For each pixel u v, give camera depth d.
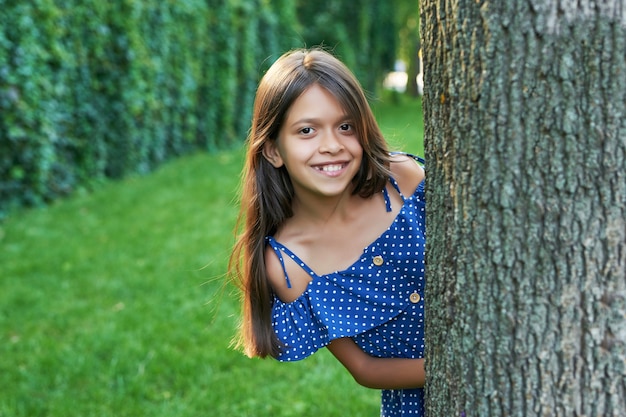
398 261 1.89
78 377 3.77
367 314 1.91
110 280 5.12
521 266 1.31
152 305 4.64
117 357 3.94
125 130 8.92
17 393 3.63
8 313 4.61
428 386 1.56
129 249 5.86
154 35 9.51
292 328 1.93
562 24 1.22
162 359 3.92
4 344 4.14
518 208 1.30
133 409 3.47
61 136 7.79
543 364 1.32
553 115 1.25
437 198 1.45
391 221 1.93
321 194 1.81
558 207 1.27
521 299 1.32
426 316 1.55
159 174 9.29
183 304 4.63
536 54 1.24
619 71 1.21
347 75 1.81
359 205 1.93
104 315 4.53
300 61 1.81
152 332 4.23
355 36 18.52
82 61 7.98
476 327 1.38
